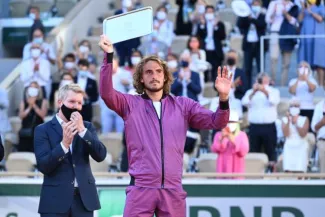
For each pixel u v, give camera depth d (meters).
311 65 28.56
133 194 13.01
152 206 12.98
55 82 29.92
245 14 28.94
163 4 35.34
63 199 14.68
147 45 31.47
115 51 30.94
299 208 18.34
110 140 25.02
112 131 26.86
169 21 31.84
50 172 14.68
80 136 14.54
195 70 27.83
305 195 18.33
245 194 18.38
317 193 18.28
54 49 32.09
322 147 22.91
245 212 18.38
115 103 13.22
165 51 31.44
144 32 13.22
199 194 18.41
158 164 12.96
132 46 30.81
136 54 28.20
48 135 14.88
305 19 28.75
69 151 14.81
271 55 28.94
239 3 29.05
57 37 32.31
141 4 35.66
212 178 20.59
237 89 26.31
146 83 13.30
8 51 33.09
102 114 26.80
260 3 29.28
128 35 13.21
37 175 18.89
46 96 29.23
